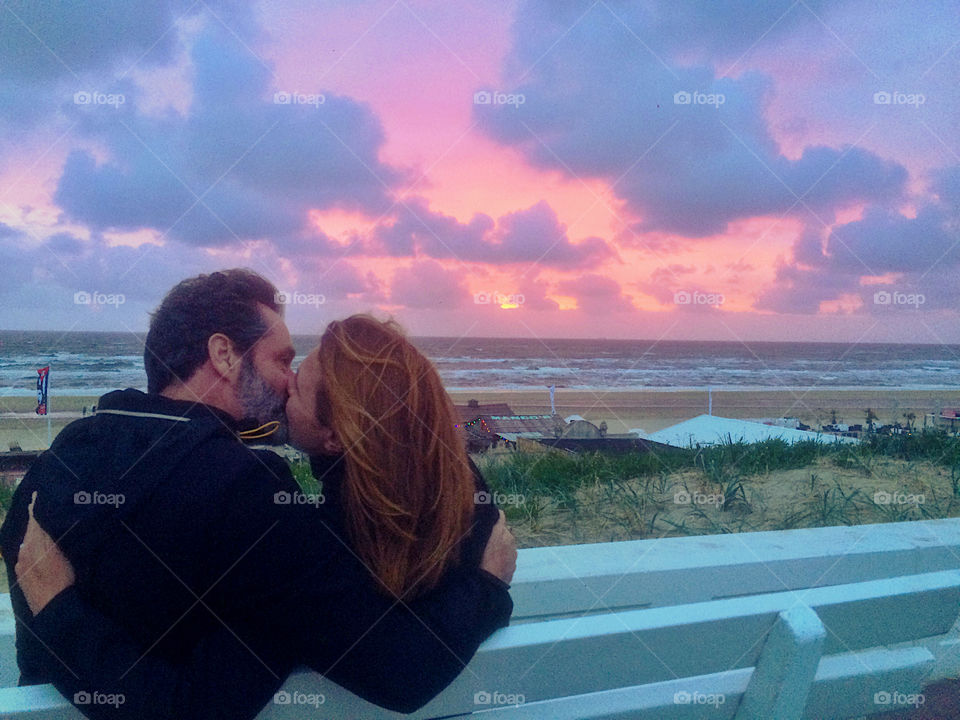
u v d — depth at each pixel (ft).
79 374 96.78
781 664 3.69
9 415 68.33
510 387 114.01
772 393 106.63
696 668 3.81
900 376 141.28
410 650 3.16
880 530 6.05
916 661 4.75
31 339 167.22
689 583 5.00
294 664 3.34
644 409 82.74
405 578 3.31
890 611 4.19
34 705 3.03
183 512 3.14
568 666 3.60
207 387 3.82
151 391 3.93
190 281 3.94
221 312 3.78
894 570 5.55
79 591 3.24
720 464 15.67
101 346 149.38
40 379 47.73
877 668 4.57
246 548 3.14
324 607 3.13
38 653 3.17
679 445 28.55
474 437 34.04
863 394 105.29
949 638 6.44
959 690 6.19
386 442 3.40
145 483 3.20
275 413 3.92
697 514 11.96
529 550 5.38
